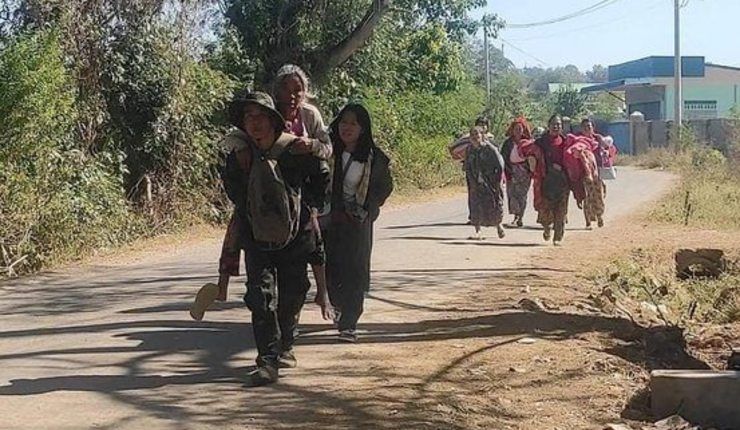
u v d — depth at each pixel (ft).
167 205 61.57
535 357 25.14
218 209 65.10
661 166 141.69
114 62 58.23
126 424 19.07
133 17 59.47
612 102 230.68
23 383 22.29
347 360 24.52
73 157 50.98
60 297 35.78
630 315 34.04
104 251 51.34
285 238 21.54
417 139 102.22
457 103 116.57
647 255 48.01
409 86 108.58
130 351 25.71
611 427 19.38
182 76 61.46
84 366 24.00
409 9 102.94
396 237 54.80
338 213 25.93
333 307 27.07
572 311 31.68
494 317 30.19
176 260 48.16
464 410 20.42
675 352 27.04
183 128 62.13
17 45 45.88
